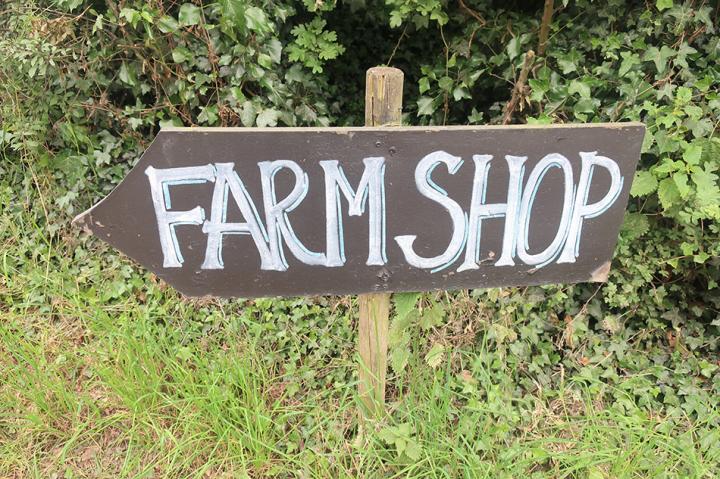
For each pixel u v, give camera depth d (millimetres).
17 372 2398
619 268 2670
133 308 2699
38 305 2820
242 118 2682
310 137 1552
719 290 2648
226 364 2352
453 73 2986
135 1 2561
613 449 2088
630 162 1697
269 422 2223
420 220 1695
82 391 2447
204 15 2629
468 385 2322
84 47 2760
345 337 2660
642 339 2705
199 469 2104
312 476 2107
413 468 2027
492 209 1705
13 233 3057
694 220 2365
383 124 1683
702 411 2361
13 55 2854
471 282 1815
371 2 3186
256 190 1608
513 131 1606
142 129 3047
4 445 2244
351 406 2365
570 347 2670
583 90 2586
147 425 2219
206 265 1697
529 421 2330
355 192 1638
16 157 3240
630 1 2646
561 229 1766
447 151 1612
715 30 2596
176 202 1604
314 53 2922
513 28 2818
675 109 2395
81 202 3072
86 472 2184
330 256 1721
